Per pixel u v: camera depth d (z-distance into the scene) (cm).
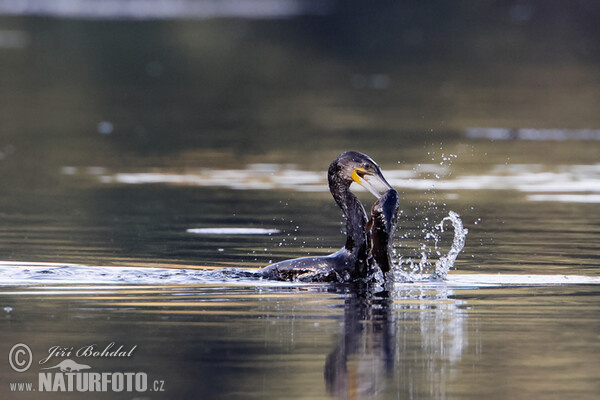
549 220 1527
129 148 2405
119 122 2905
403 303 988
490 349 830
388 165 2147
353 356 812
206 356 810
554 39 5406
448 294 1032
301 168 2114
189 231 1431
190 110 3219
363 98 3538
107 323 905
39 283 1071
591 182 1936
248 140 2545
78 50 5031
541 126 2803
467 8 6925
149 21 6631
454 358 807
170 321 912
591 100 3406
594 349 829
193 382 751
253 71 4422
